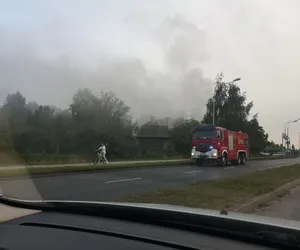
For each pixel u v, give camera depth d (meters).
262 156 62.91
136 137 46.34
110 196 10.34
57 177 16.48
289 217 8.14
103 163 28.14
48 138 26.53
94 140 33.94
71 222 3.01
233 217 2.74
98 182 14.80
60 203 3.48
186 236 2.58
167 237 2.55
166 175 19.00
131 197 10.01
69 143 31.19
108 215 3.17
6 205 3.88
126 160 37.12
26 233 2.72
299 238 2.34
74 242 2.47
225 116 55.91
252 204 9.54
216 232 2.61
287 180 16.16
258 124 62.41
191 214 2.81
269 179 15.95
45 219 3.16
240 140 34.00
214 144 28.61
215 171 22.52
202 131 29.19
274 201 10.63
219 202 9.60
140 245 2.39
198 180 15.92
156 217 2.90
